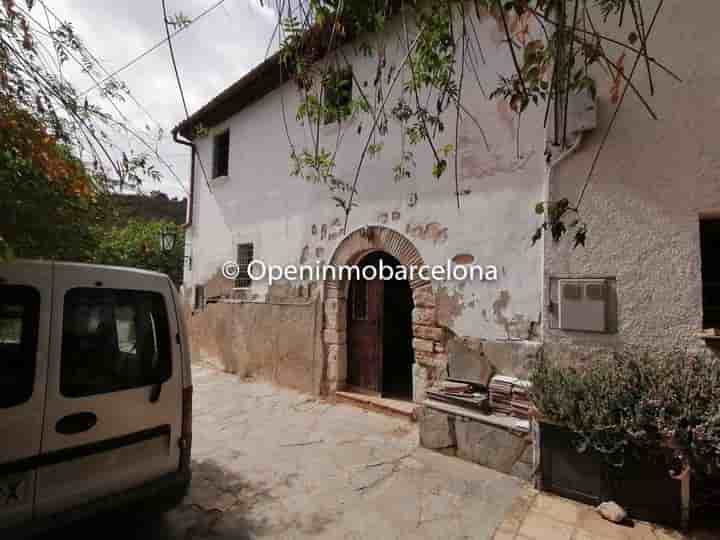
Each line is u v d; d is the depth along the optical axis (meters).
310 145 6.07
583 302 3.26
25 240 2.23
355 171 5.39
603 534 2.51
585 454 2.87
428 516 2.72
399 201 4.84
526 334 3.73
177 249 12.01
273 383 6.38
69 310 2.09
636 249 3.11
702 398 2.57
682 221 2.96
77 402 2.05
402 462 3.54
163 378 2.46
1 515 1.78
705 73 2.94
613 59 3.21
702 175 2.91
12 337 1.89
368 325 5.47
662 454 2.59
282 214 6.52
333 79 2.37
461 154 4.30
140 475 2.30
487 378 3.89
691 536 2.48
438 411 3.78
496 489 3.08
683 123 2.99
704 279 3.09
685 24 3.01
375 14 1.99
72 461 2.02
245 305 7.02
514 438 3.30
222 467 3.45
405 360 6.89
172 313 2.60
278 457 3.65
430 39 2.14
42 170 2.02
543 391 3.06
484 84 4.16
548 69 3.65
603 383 2.87
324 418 4.73
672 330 2.96
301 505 2.86
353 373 5.64
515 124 3.92
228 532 2.54
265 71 6.28
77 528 2.02
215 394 5.80
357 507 2.84
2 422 1.80
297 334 6.07
